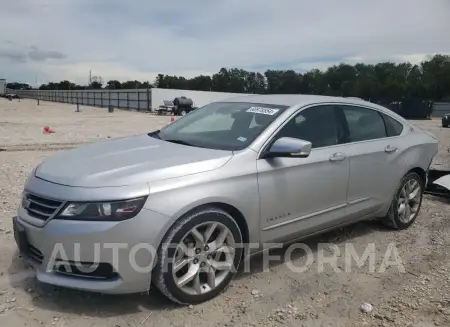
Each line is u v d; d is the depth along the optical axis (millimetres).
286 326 2984
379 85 97438
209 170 3254
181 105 49500
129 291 2961
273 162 3596
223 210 3340
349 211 4320
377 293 3496
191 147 3688
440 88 95750
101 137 16531
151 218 2920
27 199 3180
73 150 3865
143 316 3037
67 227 2848
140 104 67438
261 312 3154
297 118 3965
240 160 3445
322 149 4023
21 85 158875
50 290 3352
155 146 3758
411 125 5281
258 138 3656
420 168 5105
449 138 19734
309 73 109375
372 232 4941
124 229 2850
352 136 4391
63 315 3016
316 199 3943
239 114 4156
